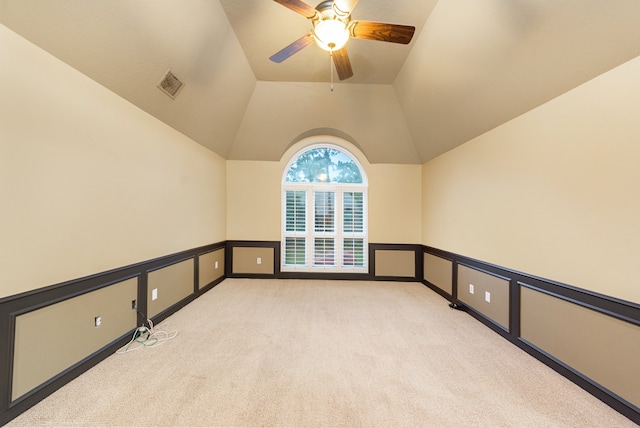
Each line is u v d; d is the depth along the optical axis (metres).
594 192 1.63
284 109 3.77
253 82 3.39
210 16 2.25
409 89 3.22
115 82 2.00
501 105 2.32
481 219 2.78
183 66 2.39
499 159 2.49
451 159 3.43
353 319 2.81
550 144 1.93
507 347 2.23
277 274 4.50
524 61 1.89
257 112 3.81
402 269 4.45
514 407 1.53
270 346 2.22
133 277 2.28
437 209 3.84
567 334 1.80
